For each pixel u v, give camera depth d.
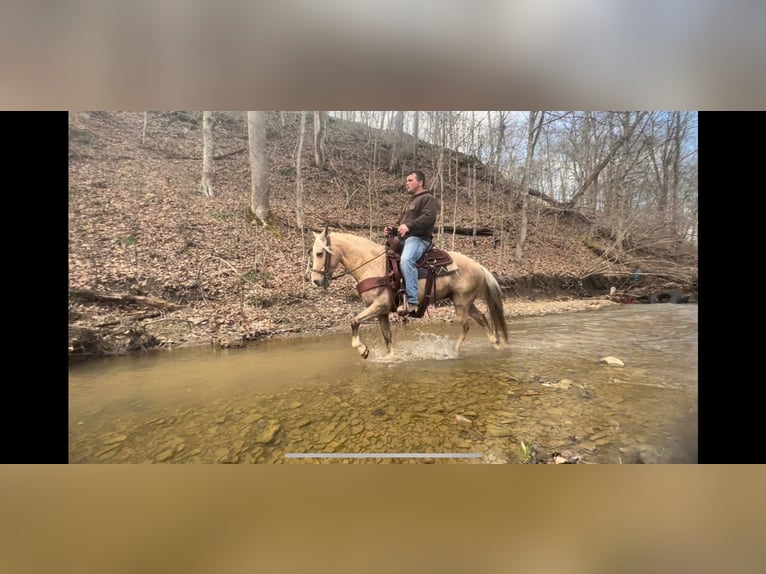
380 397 1.98
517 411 1.85
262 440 1.69
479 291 2.59
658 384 2.04
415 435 1.69
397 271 2.40
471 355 2.48
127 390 2.07
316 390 2.06
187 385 2.12
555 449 1.63
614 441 1.68
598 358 2.34
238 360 2.41
